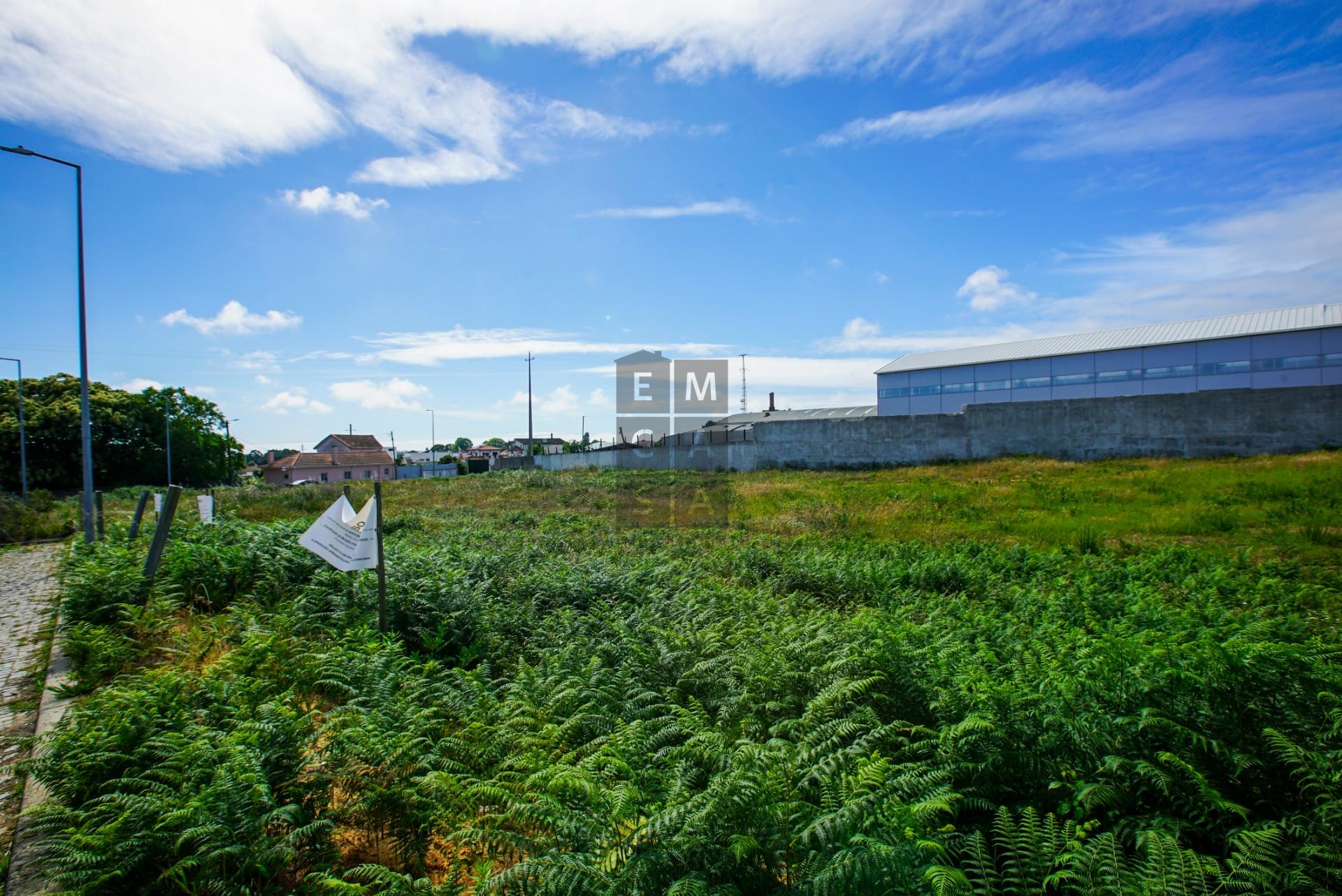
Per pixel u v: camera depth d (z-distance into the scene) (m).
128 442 46.81
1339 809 3.34
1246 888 3.01
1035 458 22.83
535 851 3.35
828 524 15.12
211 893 3.23
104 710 4.72
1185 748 3.90
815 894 2.71
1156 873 3.00
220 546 10.81
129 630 7.79
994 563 10.38
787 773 3.68
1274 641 5.07
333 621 7.75
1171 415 20.62
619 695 5.49
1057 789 3.85
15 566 14.36
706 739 3.90
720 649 6.21
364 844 3.95
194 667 6.55
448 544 12.92
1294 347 26.03
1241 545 10.77
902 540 13.09
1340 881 3.12
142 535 13.46
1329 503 12.79
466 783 3.97
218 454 56.19
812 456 27.31
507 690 5.81
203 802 3.42
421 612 7.91
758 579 10.34
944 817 3.79
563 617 7.78
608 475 28.86
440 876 3.71
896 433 25.72
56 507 25.47
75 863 3.18
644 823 3.19
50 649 7.38
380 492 7.62
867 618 6.79
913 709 4.86
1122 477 17.67
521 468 46.78
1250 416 19.38
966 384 35.06
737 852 2.80
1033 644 5.76
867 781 3.42
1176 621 6.39
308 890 3.37
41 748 4.87
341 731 4.36
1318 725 4.02
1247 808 3.63
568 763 4.25
